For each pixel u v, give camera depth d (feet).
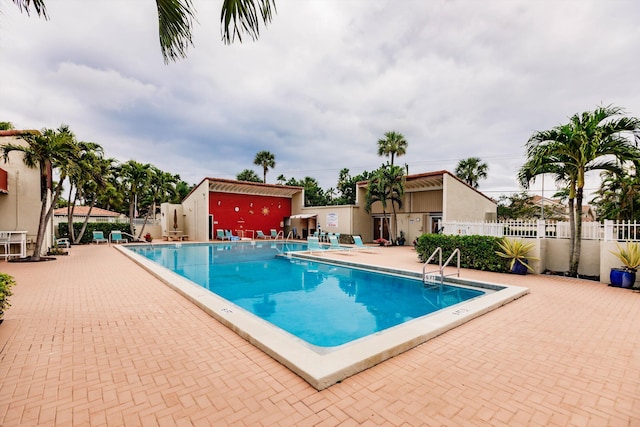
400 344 11.12
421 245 36.27
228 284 28.91
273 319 18.86
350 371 9.39
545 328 13.99
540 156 26.58
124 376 9.24
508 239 29.76
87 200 84.02
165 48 9.66
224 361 10.30
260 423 7.10
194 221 81.20
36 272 28.91
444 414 7.52
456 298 23.52
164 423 7.05
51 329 13.29
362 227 75.00
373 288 26.89
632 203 40.40
